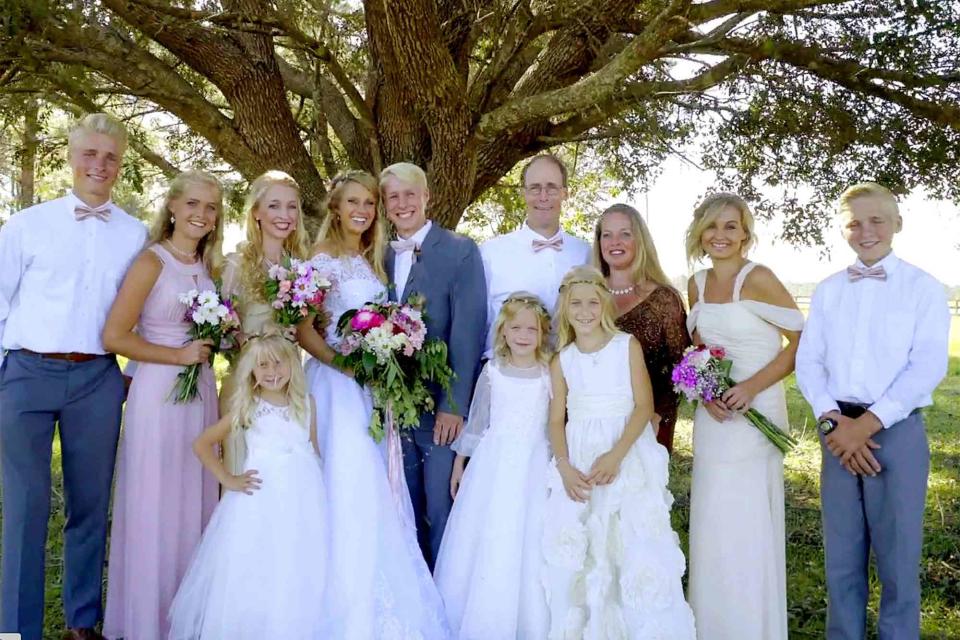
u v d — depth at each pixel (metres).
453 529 3.61
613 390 3.51
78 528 3.59
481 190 7.45
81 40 5.26
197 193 3.58
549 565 3.36
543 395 3.63
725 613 3.40
